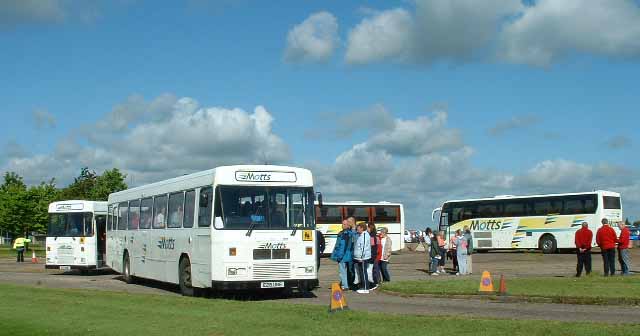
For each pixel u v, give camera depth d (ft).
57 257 112.06
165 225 79.10
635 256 160.35
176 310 54.08
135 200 91.40
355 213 188.55
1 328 46.06
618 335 39.42
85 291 72.69
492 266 125.80
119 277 108.17
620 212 170.40
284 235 66.85
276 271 66.18
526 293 64.64
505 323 44.24
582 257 90.07
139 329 44.60
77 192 266.16
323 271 117.91
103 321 48.60
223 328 44.21
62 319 50.03
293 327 44.06
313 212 68.85
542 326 42.75
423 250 212.23
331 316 48.62
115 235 99.86
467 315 51.49
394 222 192.34
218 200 65.98
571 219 170.40
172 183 78.33
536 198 176.65
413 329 42.60
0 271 127.75
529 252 188.44
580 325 43.01
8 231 266.16
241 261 65.16
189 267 72.49
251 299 69.31
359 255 73.87
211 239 65.62
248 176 67.10
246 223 65.92
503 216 181.06
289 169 68.80
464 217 187.52
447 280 83.66
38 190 267.39
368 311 52.49
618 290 66.33
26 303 61.36
